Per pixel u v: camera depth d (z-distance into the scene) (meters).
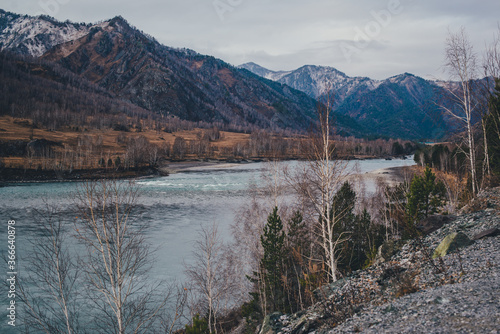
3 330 20.16
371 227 30.30
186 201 75.56
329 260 19.50
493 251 11.34
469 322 6.73
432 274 10.99
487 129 28.92
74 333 18.31
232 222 56.22
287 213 30.14
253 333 20.50
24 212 59.75
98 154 151.00
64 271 17.23
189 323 23.55
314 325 10.59
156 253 38.53
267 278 22.95
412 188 32.75
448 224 17.66
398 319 8.06
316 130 19.05
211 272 26.66
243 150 199.62
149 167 129.75
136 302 23.97
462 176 44.72
